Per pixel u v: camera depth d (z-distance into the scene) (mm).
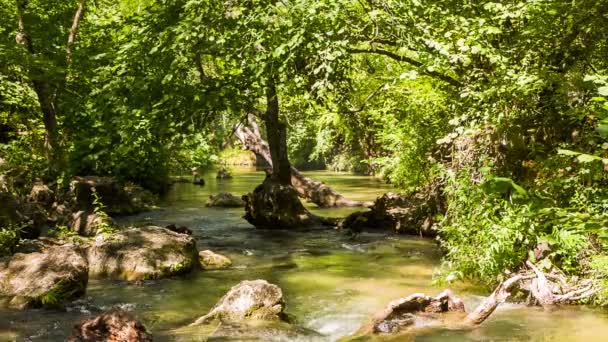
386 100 16781
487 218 8211
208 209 19906
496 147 9781
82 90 16344
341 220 15703
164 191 26031
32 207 14078
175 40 10797
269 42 10594
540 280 7723
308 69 11281
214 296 8617
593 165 7082
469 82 10820
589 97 8766
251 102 12094
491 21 10375
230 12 10820
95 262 9672
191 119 11656
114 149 13523
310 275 10023
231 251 12320
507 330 6684
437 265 10695
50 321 7184
